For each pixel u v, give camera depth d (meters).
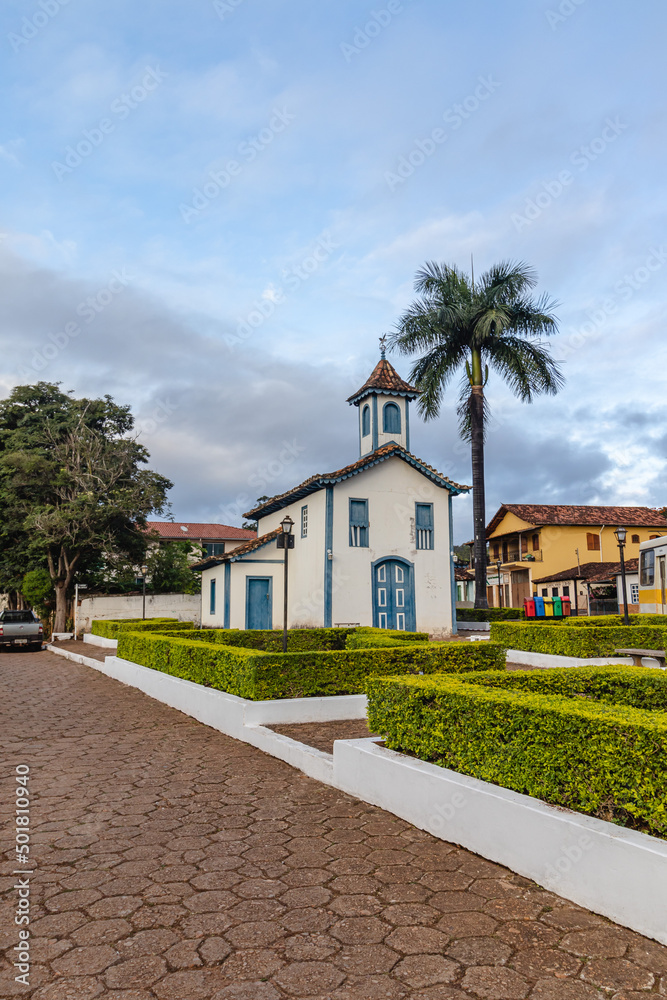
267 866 4.24
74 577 31.20
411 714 5.50
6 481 28.77
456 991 2.89
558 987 2.91
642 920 3.32
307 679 8.62
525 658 14.49
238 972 3.05
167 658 11.99
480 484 24.31
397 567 21.58
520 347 25.14
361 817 5.16
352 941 3.31
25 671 16.97
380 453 21.58
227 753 7.32
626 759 3.72
